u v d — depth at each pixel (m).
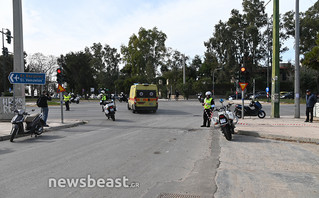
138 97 20.00
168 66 67.81
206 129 11.56
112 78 79.88
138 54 63.84
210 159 6.29
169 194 4.11
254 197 3.99
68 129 11.93
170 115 18.81
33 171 5.34
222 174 5.11
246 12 51.81
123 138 9.27
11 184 4.57
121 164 5.82
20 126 9.38
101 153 6.90
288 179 4.84
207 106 12.11
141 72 65.56
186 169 5.44
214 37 53.81
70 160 6.19
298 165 5.82
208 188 4.35
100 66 82.00
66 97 24.30
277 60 15.56
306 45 44.25
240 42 52.09
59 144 8.28
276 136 9.15
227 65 51.16
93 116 18.44
